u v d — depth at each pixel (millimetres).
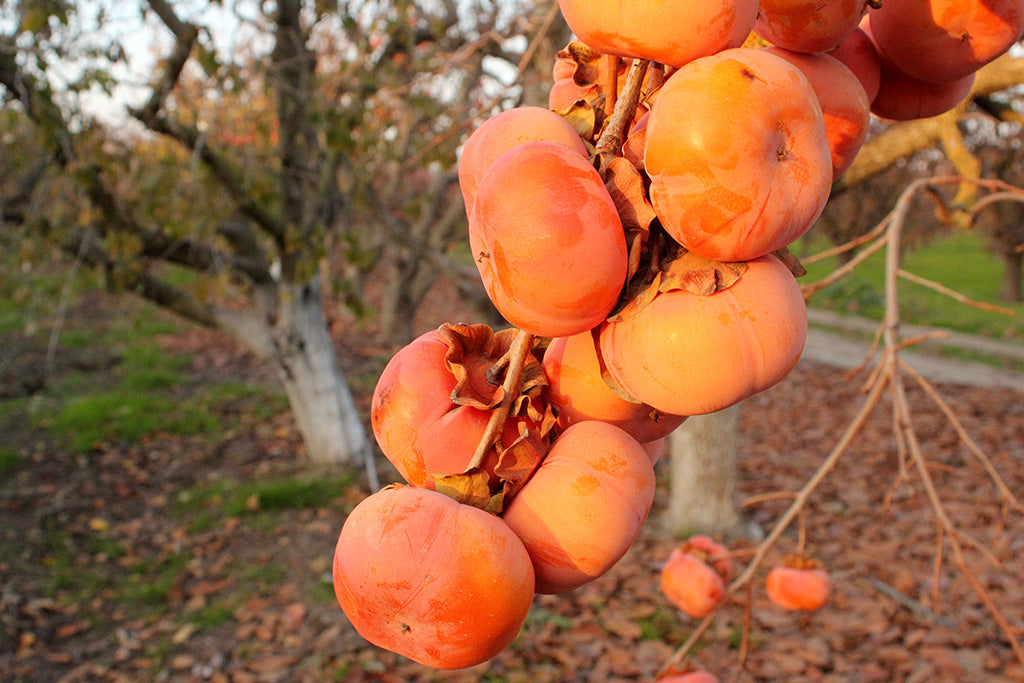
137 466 8789
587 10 883
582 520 944
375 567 907
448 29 8023
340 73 6844
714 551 2521
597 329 999
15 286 6816
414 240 8344
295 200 7555
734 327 881
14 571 6449
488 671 5316
